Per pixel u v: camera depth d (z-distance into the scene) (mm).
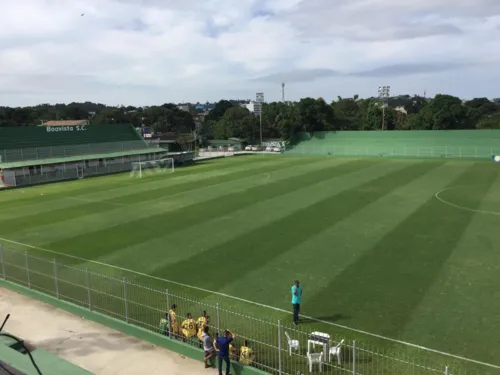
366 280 20531
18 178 55156
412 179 50406
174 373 13562
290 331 15977
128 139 81562
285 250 25219
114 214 36000
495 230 28000
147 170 67188
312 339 14305
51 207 40031
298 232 28828
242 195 42781
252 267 22719
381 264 22516
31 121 148250
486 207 34531
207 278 21422
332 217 32594
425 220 30984
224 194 43656
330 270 21938
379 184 47219
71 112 167375
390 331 15828
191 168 68500
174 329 15656
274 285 20312
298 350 14672
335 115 109625
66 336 16094
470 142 83875
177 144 101250
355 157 79500
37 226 32688
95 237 29188
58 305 18734
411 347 14688
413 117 105875
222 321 16828
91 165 64875
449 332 15594
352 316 17078
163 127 155375
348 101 154250
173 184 51781
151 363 14172
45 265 23703
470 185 45188
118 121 145000
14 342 11328
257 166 68125
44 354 10297
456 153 79500
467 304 17750
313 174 56719
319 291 19484
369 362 13836
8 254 25500
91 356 14641
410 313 17141
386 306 17812
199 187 48719
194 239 28016
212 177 56812
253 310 17844
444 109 97875
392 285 19875
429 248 24797
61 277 21938
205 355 13883
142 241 27906
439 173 55000
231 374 13398
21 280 21484
